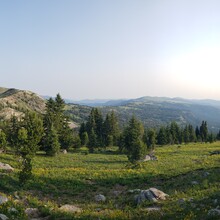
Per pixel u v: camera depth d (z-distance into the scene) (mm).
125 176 42031
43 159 68688
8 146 83938
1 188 29266
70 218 19203
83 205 25984
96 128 118375
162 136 122938
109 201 27109
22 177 31484
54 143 76750
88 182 38188
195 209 18781
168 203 23172
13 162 55531
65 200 29062
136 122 97625
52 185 34531
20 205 22109
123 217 19203
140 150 63500
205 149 93062
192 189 28375
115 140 116375
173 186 32750
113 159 76312
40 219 19609
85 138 105500
